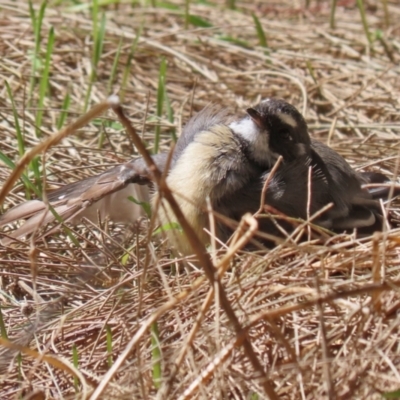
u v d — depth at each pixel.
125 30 17.95
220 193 10.46
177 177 10.61
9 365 8.81
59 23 17.58
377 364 7.86
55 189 11.77
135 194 11.53
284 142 10.92
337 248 8.93
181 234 10.27
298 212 10.67
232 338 7.93
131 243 10.94
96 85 15.70
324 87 16.31
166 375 8.02
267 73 16.56
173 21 19.19
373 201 11.47
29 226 10.98
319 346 8.08
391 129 14.65
